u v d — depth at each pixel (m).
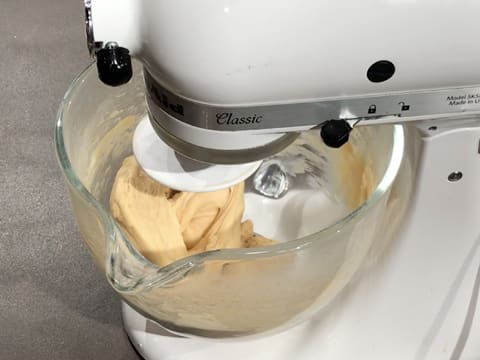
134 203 0.51
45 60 0.84
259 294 0.45
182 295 0.44
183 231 0.52
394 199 0.48
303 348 0.57
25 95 0.80
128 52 0.36
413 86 0.39
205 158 0.40
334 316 0.55
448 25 0.36
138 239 0.50
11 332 0.61
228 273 0.42
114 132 0.55
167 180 0.43
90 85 0.48
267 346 0.57
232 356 0.57
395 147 0.45
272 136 0.39
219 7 0.34
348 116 0.39
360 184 0.54
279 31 0.35
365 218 0.43
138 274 0.41
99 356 0.60
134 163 0.53
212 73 0.35
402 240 0.49
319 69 0.36
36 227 0.68
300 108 0.38
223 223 0.53
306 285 0.45
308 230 0.59
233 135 0.38
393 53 0.36
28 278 0.65
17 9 0.90
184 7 0.34
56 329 0.62
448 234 0.49
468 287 0.53
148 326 0.59
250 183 0.61
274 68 0.36
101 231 0.43
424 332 0.56
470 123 0.43
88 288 0.64
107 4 0.35
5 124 0.77
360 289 0.54
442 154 0.44
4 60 0.84
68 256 0.66
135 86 0.52
